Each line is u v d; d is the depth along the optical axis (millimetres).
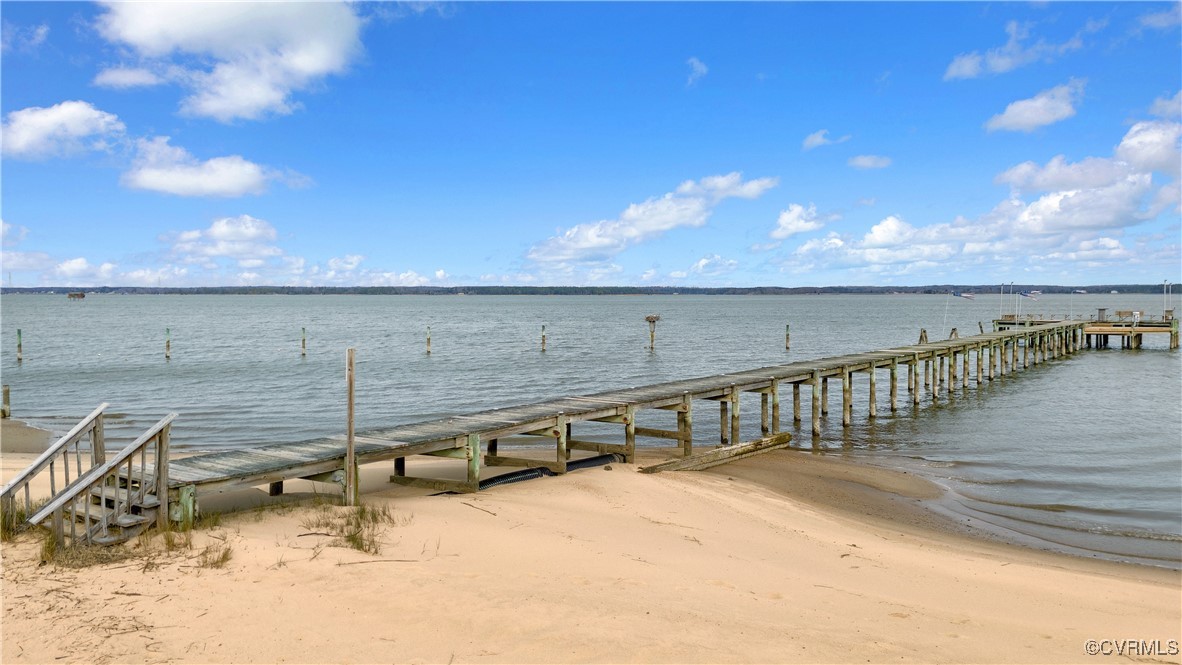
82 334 74938
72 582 7199
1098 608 8984
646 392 20016
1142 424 26844
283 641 6082
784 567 9734
